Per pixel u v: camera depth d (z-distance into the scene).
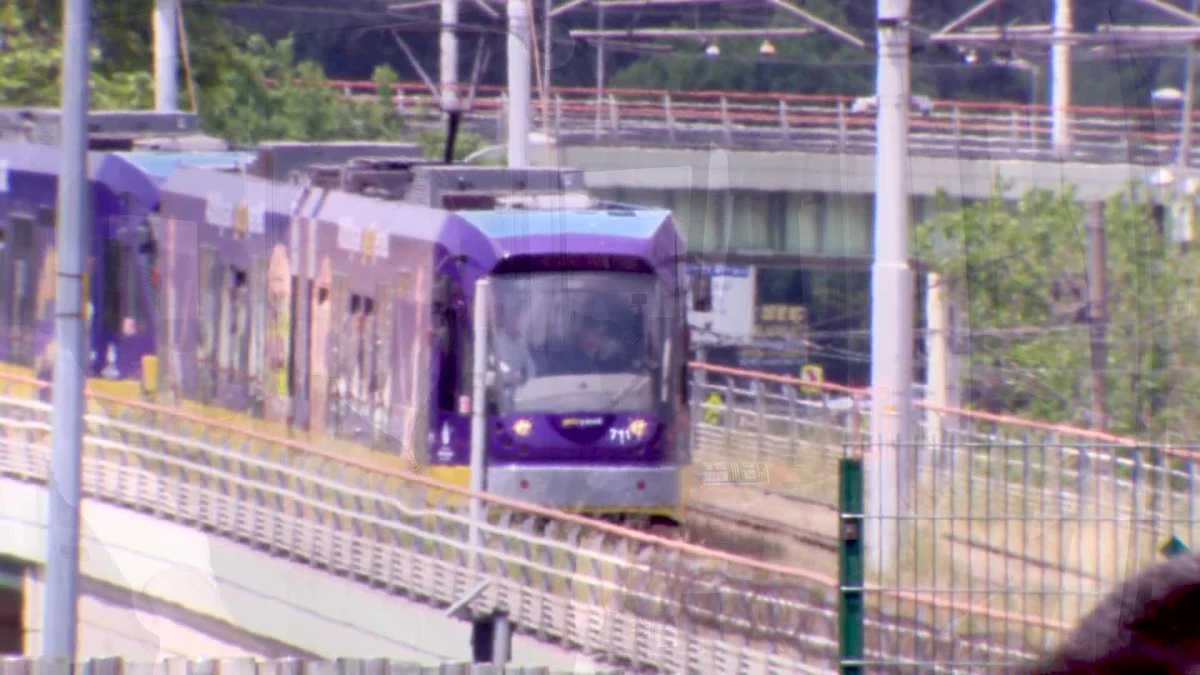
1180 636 11.08
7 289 63.00
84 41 44.06
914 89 62.12
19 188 64.25
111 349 59.28
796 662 35.56
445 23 65.75
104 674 29.69
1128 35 51.75
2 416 56.72
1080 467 27.17
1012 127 59.38
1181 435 38.12
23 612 47.88
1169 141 49.69
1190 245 46.41
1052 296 50.50
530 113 67.75
